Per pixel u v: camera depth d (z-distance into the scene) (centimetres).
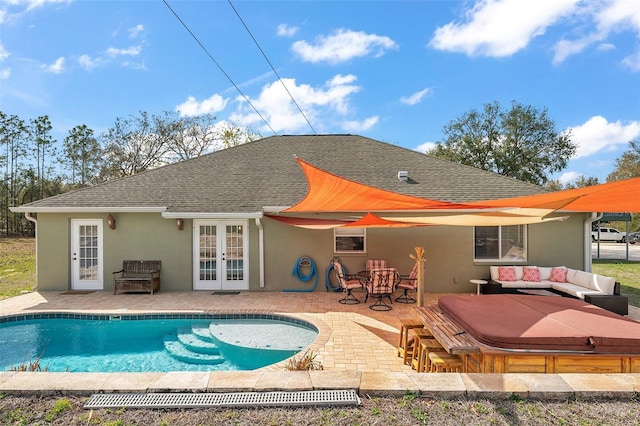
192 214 1438
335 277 1549
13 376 485
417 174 1695
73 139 5241
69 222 1555
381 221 1164
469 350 554
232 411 426
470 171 1738
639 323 598
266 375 493
